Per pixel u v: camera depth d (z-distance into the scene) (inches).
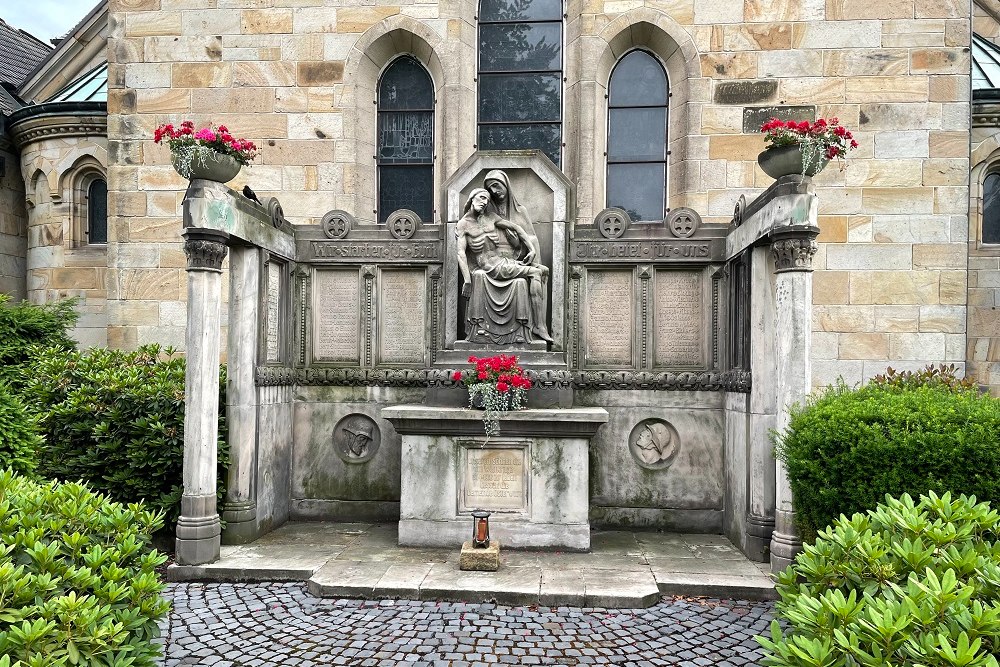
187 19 332.2
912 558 103.5
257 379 234.2
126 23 333.7
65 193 395.9
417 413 222.8
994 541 116.9
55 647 94.0
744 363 226.5
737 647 156.3
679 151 324.5
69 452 225.8
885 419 169.0
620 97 339.3
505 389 218.1
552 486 223.3
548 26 346.3
